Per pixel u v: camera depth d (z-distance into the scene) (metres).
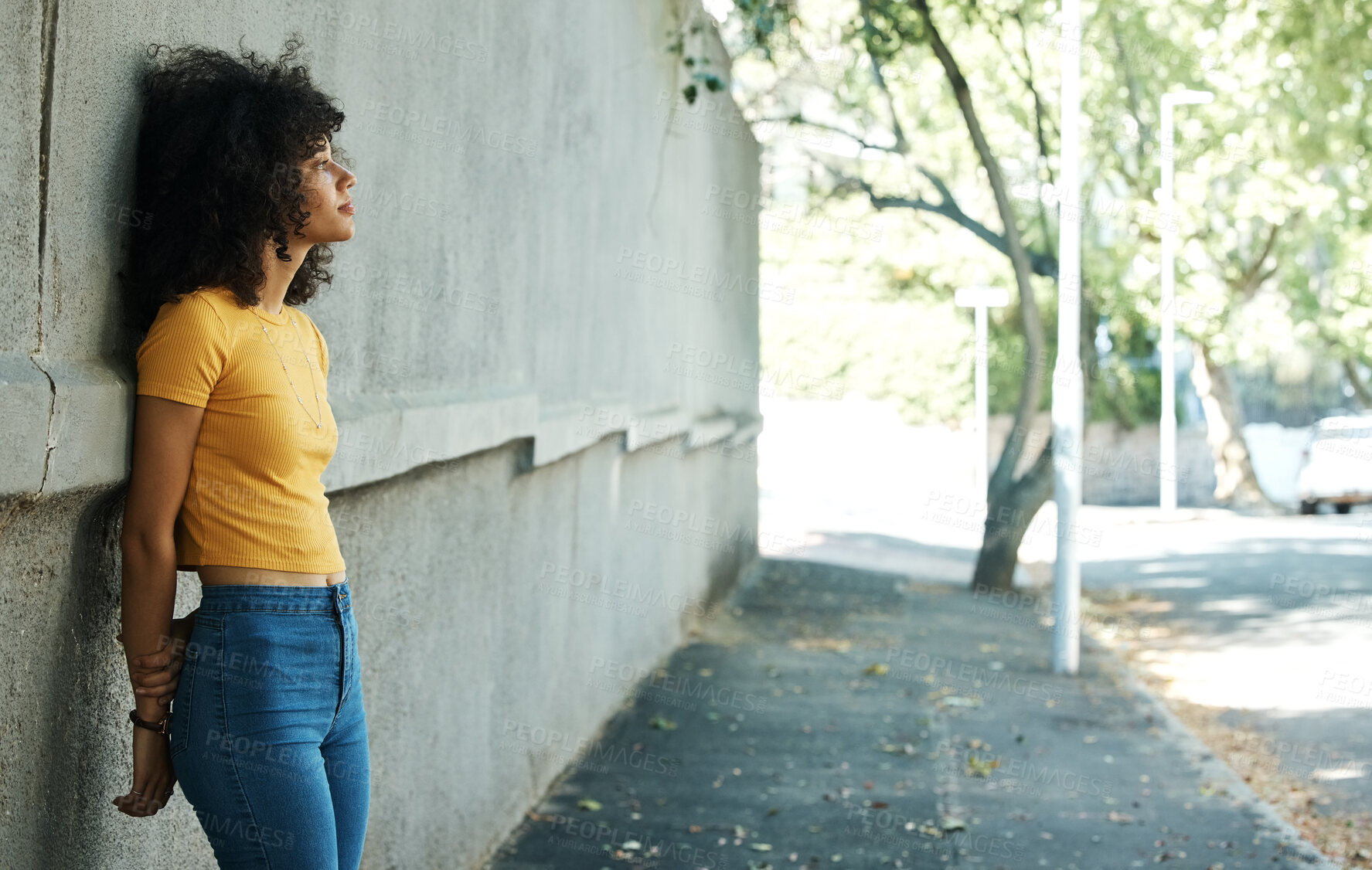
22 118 1.89
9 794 1.94
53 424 1.87
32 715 2.00
